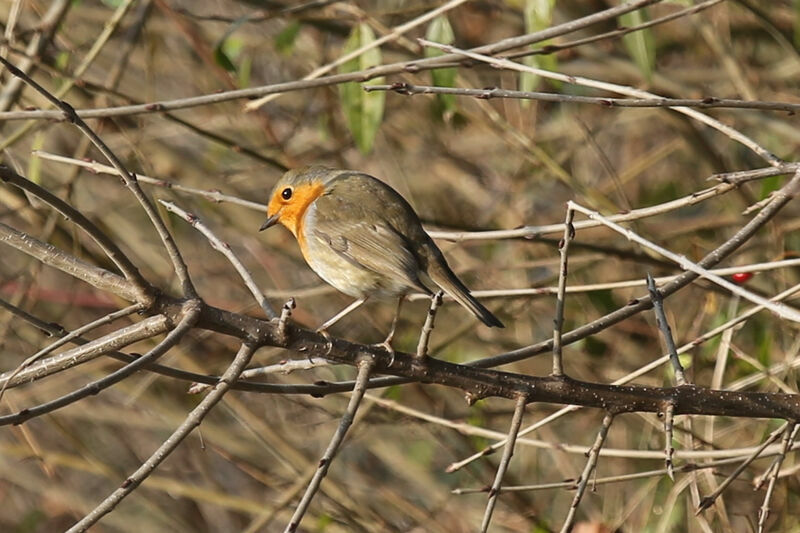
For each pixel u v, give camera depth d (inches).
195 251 531.2
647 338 479.8
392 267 300.7
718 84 511.2
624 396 235.6
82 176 506.3
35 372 224.5
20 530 522.9
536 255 504.1
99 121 446.0
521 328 491.2
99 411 512.1
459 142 542.0
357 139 351.3
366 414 426.0
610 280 484.4
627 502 453.1
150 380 469.1
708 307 427.5
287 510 470.9
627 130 548.1
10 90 407.8
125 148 496.4
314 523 466.3
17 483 535.2
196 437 498.9
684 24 514.9
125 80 521.7
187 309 223.0
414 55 467.5
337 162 488.7
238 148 420.8
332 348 230.2
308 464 465.7
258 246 526.6
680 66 550.3
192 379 241.4
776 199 259.1
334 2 399.9
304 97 517.7
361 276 307.6
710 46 483.2
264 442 462.9
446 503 474.9
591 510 459.5
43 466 463.2
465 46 505.7
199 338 480.7
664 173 544.1
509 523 462.6
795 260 250.5
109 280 227.0
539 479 471.2
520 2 433.4
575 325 476.4
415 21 338.6
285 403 513.3
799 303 430.0
